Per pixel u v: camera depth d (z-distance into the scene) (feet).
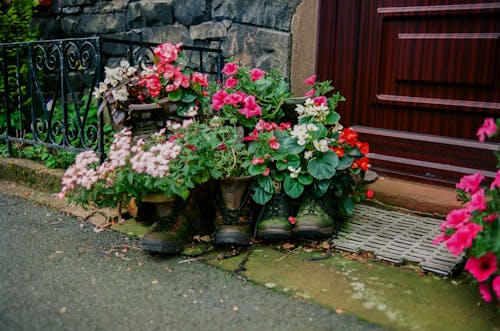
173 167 7.03
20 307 5.72
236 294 6.10
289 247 7.51
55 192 10.07
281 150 7.64
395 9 9.11
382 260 7.02
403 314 5.66
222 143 7.63
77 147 10.25
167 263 6.97
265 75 9.09
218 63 11.32
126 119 8.39
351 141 7.77
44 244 7.57
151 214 8.48
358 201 8.14
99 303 5.85
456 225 5.80
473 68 8.50
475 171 8.55
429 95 9.00
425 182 9.04
